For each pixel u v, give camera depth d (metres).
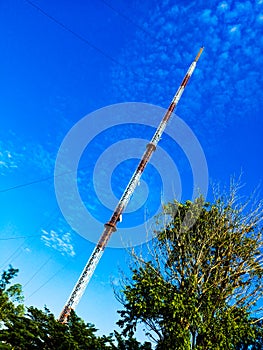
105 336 10.23
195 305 11.40
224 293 11.85
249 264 12.67
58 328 10.00
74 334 9.84
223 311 11.27
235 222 13.65
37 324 10.10
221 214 13.92
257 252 12.90
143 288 11.32
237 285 12.28
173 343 10.30
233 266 12.69
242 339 12.03
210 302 11.09
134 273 12.37
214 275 12.41
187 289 11.84
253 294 12.18
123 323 11.31
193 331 11.05
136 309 10.92
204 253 12.97
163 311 10.95
